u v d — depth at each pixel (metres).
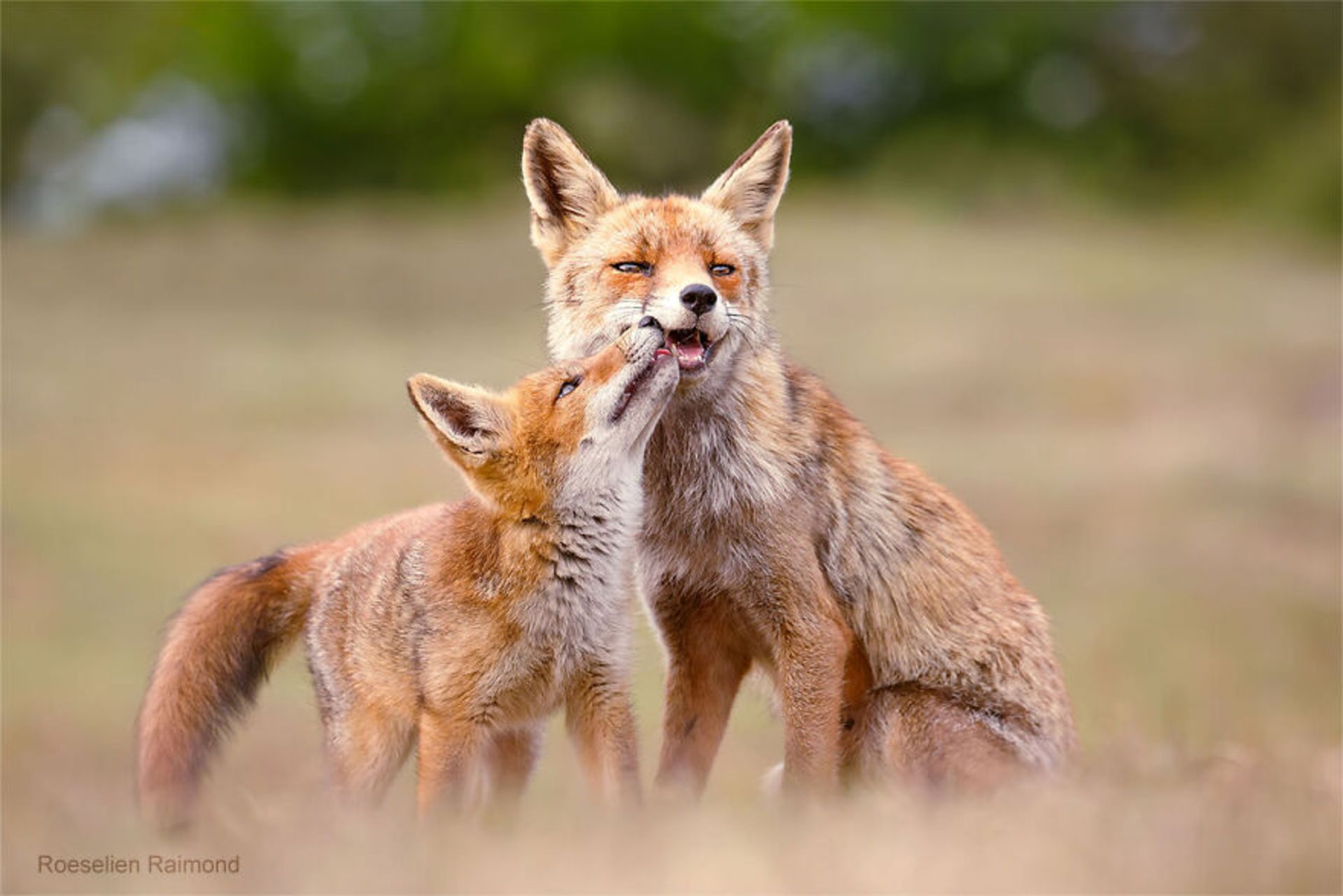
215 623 7.59
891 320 34.41
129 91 54.06
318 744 10.98
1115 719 9.85
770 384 7.38
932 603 7.59
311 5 54.94
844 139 55.16
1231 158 56.12
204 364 31.86
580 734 7.20
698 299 7.10
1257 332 34.12
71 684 13.74
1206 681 12.37
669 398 7.09
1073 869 5.07
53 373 30.77
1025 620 7.72
